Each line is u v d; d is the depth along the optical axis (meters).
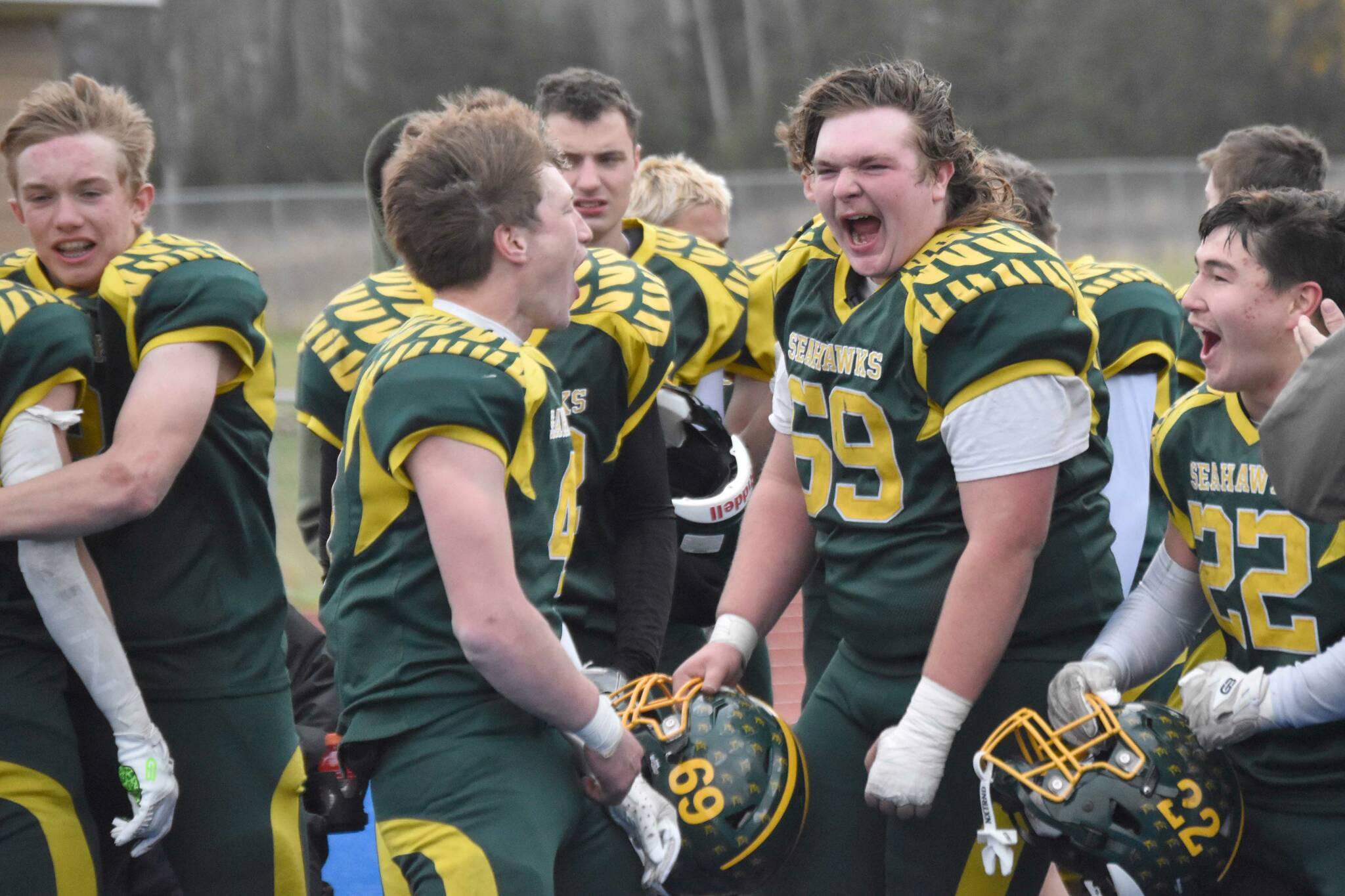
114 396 11.44
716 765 10.78
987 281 10.32
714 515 13.53
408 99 160.25
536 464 9.81
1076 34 153.50
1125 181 98.50
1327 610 10.08
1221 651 12.70
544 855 9.62
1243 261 10.15
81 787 11.15
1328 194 10.28
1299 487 8.66
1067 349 10.33
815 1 178.12
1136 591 11.37
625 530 12.66
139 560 11.56
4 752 10.67
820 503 11.52
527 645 9.24
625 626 12.30
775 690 24.02
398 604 9.62
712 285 15.98
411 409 9.26
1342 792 10.26
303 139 155.25
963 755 11.12
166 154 153.62
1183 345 15.73
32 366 10.58
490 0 162.50
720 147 157.88
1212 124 150.25
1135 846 10.12
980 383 10.30
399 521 9.59
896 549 11.09
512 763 9.70
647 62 166.50
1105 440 11.30
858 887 11.65
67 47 154.12
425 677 9.65
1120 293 14.77
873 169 10.63
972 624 10.45
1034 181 15.73
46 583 10.50
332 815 13.73
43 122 11.17
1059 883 13.39
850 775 11.64
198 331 11.10
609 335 12.40
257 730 11.94
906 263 10.91
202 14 162.12
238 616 11.90
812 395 11.45
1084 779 10.16
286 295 89.56
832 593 11.62
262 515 12.23
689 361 15.84
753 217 94.19
